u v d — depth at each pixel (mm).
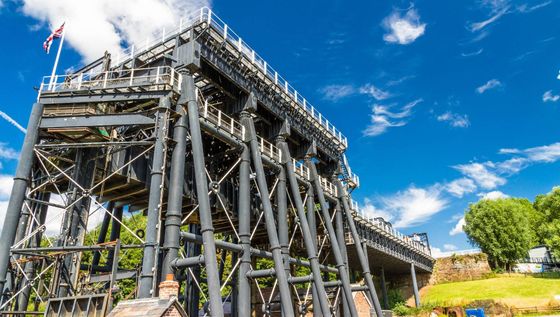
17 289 19828
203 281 33000
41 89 19969
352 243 40500
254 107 25453
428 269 69375
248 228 22219
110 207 27219
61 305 14703
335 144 36969
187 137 21531
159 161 18391
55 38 21453
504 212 77375
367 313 40281
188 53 21734
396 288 72625
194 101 20500
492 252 75625
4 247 16359
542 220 89000
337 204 34812
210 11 22516
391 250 52219
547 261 87500
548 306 49594
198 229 31484
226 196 26969
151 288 16109
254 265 38094
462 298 57875
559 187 79812
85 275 21453
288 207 33562
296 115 30875
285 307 20125
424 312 54094
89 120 19359
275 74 28172
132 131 22641
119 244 16453
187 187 23453
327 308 23188
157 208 17547
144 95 19922
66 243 19047
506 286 59781
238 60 24625
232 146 24016
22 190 17562
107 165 20953
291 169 27344
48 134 20078
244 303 20672
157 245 16984
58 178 22266
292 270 39875
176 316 11711
